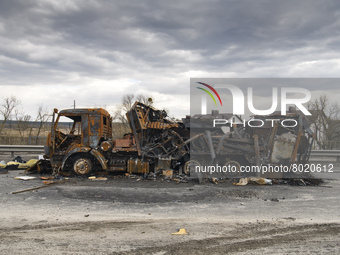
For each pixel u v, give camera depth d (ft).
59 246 15.85
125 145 39.70
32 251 15.16
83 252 15.07
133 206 24.98
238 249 15.62
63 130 42.01
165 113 43.60
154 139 41.22
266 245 16.20
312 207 24.85
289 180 36.01
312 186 34.47
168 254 14.93
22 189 31.40
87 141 39.96
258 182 35.01
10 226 19.27
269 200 27.43
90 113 40.09
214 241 16.72
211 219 21.13
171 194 29.35
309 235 17.81
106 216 21.83
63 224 19.75
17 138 86.07
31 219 20.85
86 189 31.30
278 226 19.51
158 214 22.48
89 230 18.54
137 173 40.42
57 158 40.52
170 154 40.06
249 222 20.38
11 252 15.02
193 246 15.97
